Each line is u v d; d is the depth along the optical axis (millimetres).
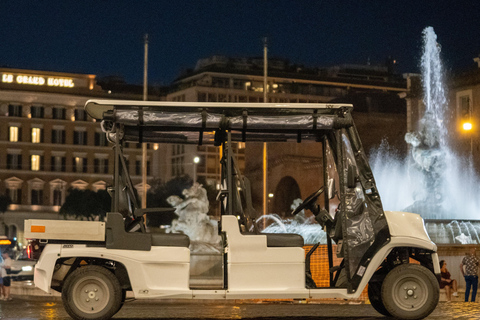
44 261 9859
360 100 67375
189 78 101375
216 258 13711
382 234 10211
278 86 100625
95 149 95000
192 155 93125
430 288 10258
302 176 59750
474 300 18828
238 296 9797
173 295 9805
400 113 66062
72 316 9875
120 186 10047
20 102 92625
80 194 76562
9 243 24891
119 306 10055
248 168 74500
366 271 10102
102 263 10414
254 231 10078
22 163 92312
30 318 10938
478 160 53688
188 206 49906
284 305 14898
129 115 10047
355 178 10234
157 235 10016
